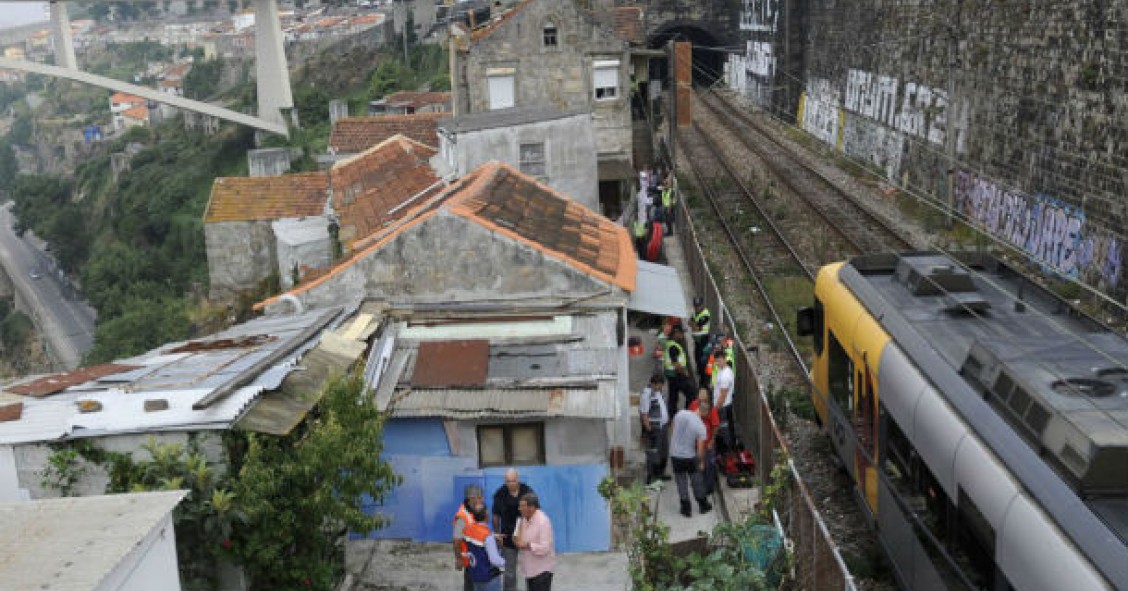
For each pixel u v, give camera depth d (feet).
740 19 223.30
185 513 30.66
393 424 40.06
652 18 226.79
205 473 30.94
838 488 46.91
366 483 34.32
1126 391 28.25
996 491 27.48
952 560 30.94
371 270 46.68
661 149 136.46
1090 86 77.46
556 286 46.47
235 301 115.03
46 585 21.08
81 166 442.09
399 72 312.91
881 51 132.05
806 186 120.88
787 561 34.04
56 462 31.50
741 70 222.69
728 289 80.89
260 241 115.55
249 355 38.32
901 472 36.52
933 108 112.57
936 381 34.12
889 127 127.85
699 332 55.93
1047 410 27.37
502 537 35.40
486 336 44.27
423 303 46.75
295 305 47.09
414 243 46.32
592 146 72.28
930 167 112.37
